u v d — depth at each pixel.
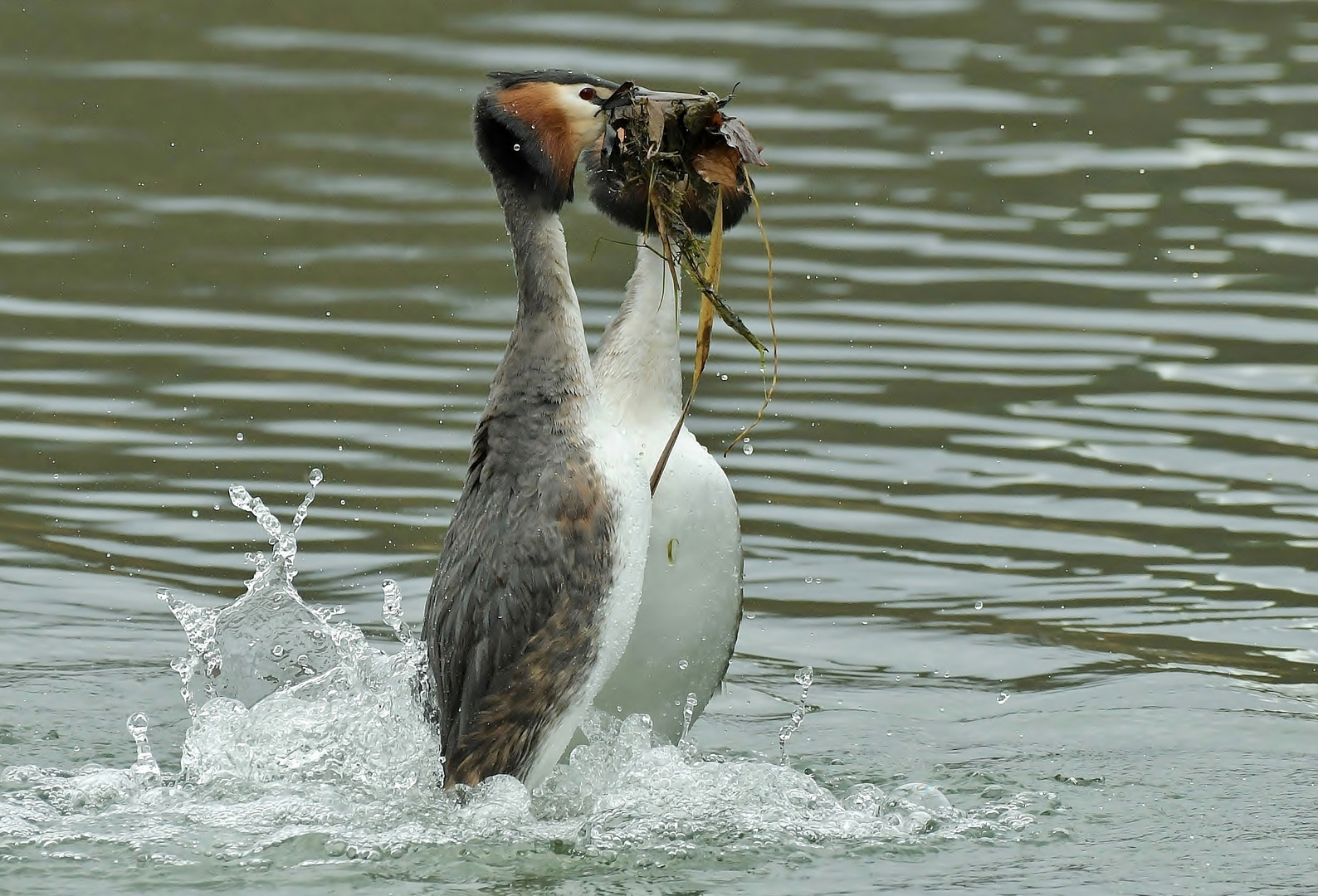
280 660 11.19
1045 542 13.24
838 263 17.83
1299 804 9.53
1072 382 15.57
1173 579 12.74
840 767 10.09
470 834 8.91
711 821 9.09
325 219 18.91
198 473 14.03
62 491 13.77
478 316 16.83
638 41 23.27
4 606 12.29
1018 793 9.68
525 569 9.20
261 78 22.38
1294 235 18.59
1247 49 24.23
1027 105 22.02
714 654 9.86
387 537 13.22
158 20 24.16
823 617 12.30
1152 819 9.32
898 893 8.32
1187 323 16.69
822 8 24.95
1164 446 14.51
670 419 9.95
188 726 10.62
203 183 19.75
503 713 9.23
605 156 9.88
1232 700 11.05
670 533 9.61
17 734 10.39
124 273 17.56
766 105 21.56
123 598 12.48
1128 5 26.00
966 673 11.52
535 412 9.44
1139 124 21.58
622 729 9.73
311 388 15.37
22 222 18.62
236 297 17.06
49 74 22.44
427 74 22.45
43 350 15.96
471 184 19.89
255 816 9.14
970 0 25.77
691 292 17.06
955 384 15.52
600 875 8.48
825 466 14.23
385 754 9.80
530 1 24.78
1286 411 15.05
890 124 21.38
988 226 18.78
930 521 13.50
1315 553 13.03
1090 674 11.50
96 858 8.61
